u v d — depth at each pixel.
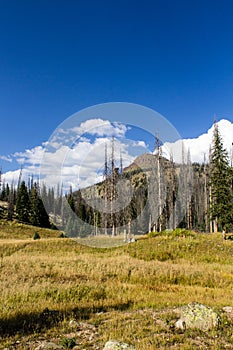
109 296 12.95
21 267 18.14
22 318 9.26
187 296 13.10
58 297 12.22
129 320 9.18
